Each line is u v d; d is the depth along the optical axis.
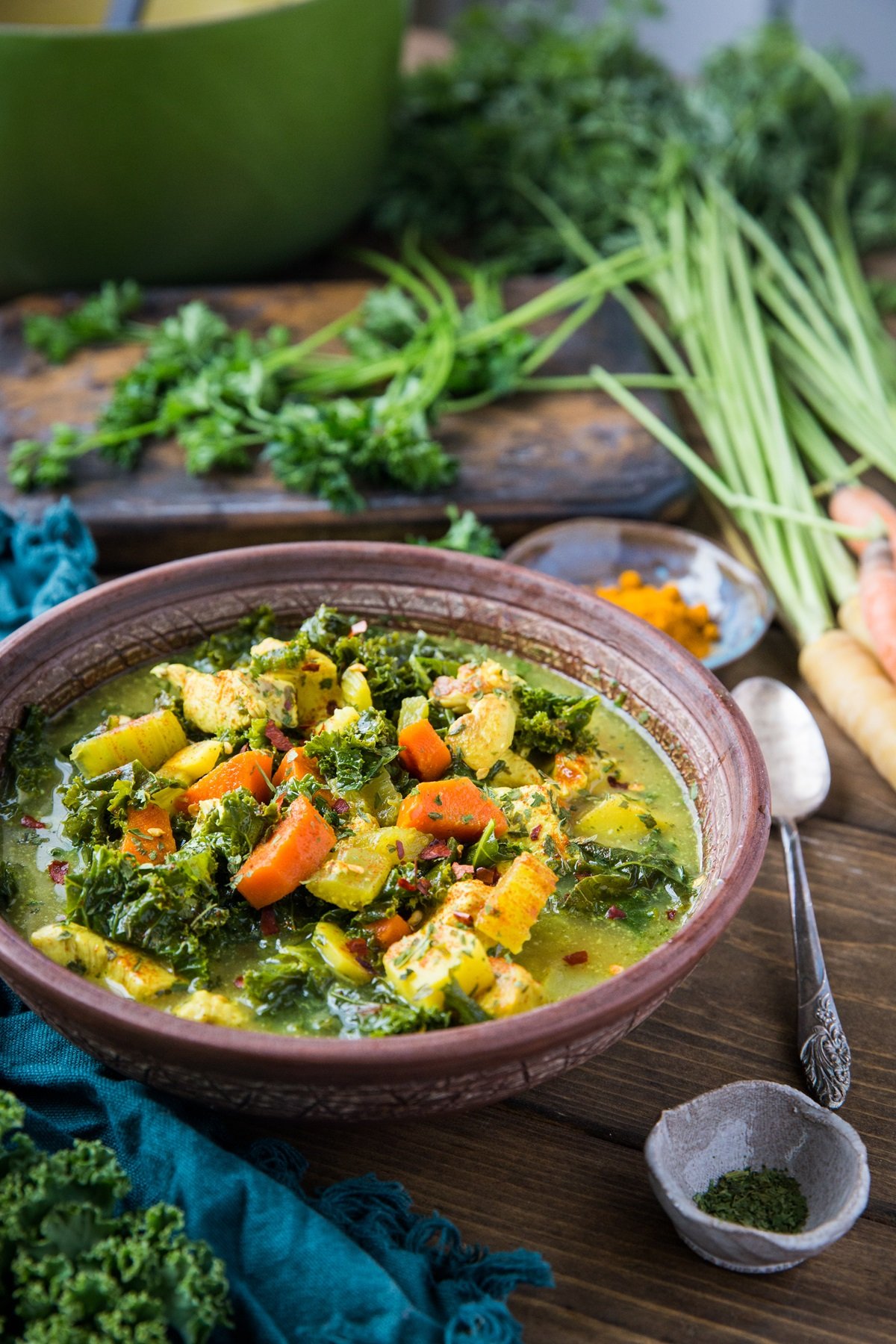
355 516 0.77
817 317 0.95
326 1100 0.46
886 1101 0.54
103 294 0.92
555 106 1.14
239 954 0.51
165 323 0.91
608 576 0.75
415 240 1.09
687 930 0.47
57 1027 0.48
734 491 0.82
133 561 0.78
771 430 0.86
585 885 0.53
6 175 0.87
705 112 1.10
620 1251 0.50
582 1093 0.54
